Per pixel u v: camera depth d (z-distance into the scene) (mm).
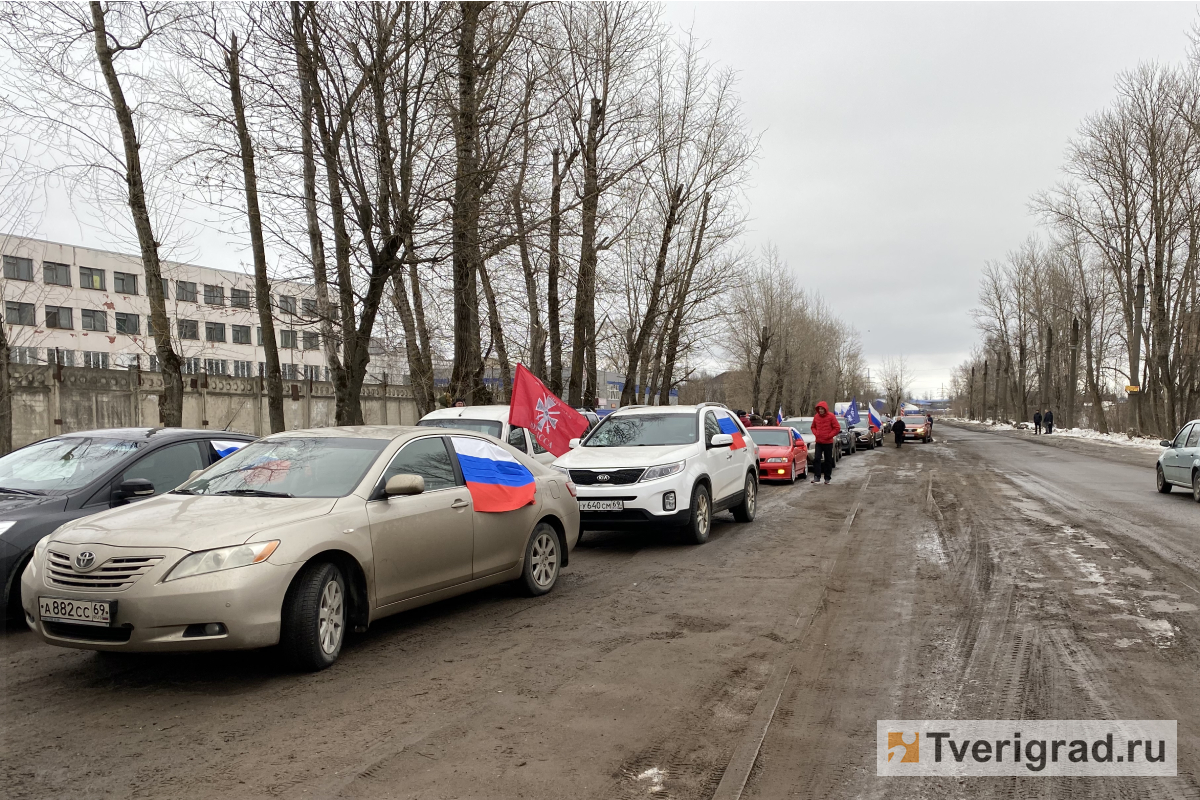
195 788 3342
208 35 11734
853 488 17484
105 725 4082
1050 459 27953
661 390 27750
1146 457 29016
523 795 3281
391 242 11609
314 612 4867
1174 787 3391
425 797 3258
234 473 5785
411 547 5656
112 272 45219
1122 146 40688
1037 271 68812
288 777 3447
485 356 19031
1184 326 39844
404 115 11672
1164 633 5777
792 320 55125
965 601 6828
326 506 5199
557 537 7547
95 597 4445
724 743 3848
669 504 9586
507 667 5047
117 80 12227
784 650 5422
